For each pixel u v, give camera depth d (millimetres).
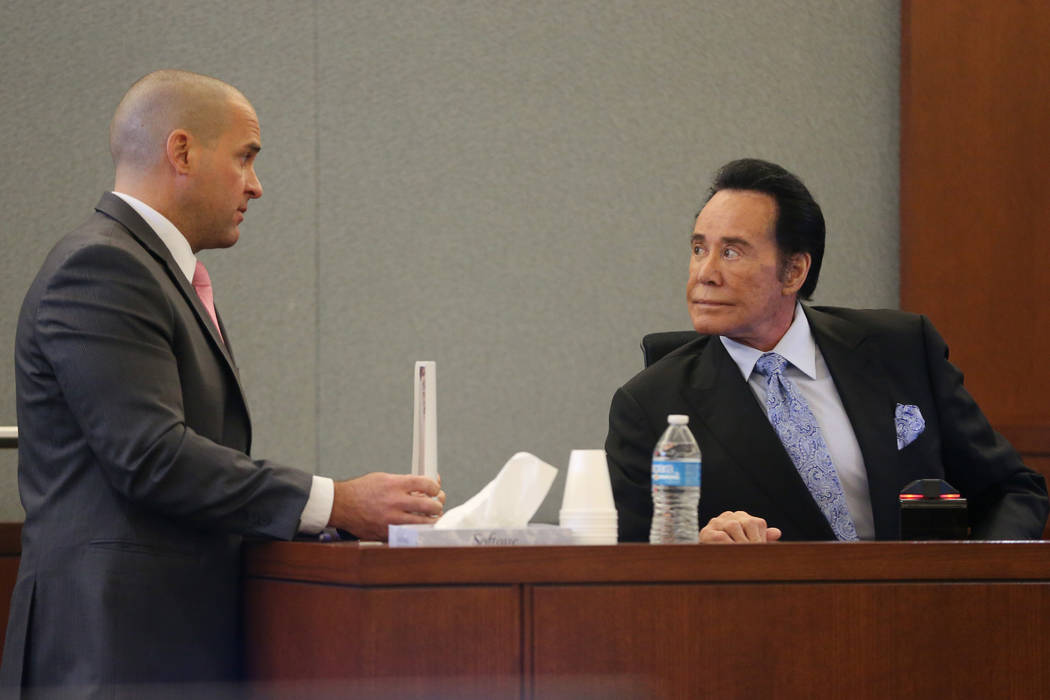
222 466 6773
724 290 8625
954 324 14078
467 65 14180
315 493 6934
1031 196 14172
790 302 8930
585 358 14180
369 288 13906
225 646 7020
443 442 13844
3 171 13516
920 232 14148
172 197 7949
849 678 6062
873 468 8570
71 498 6918
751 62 14547
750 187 8742
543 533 6145
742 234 8609
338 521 6953
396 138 14031
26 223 13531
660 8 14469
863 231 14539
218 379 7488
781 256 8688
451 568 5828
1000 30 14234
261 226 13742
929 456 8742
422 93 14094
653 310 14328
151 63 13742
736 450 8570
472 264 14070
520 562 5875
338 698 5934
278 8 13898
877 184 14609
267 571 6781
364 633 5742
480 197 14125
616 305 14266
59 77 13656
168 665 6762
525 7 14289
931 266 14125
